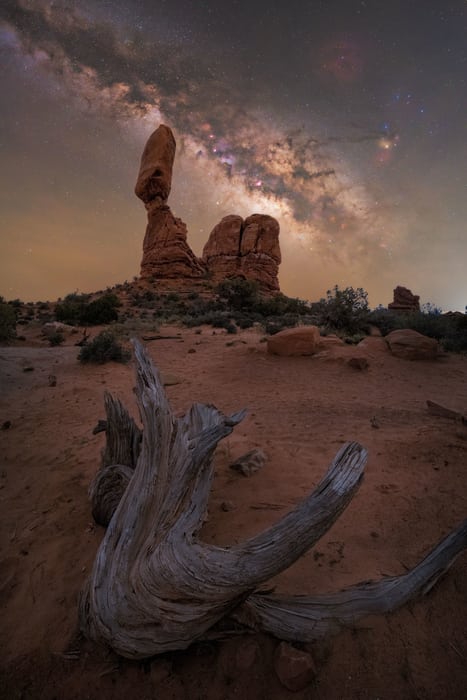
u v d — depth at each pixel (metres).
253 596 2.17
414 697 1.73
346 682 1.81
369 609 2.11
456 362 11.61
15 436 5.93
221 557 1.79
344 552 2.78
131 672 1.97
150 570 1.86
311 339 11.64
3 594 2.68
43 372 10.31
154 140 50.53
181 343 15.53
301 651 1.90
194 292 40.97
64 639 2.21
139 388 2.53
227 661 1.94
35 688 1.94
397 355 11.70
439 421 5.87
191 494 2.27
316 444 5.14
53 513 3.71
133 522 2.13
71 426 6.34
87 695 1.88
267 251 53.16
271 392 8.43
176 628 1.84
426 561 2.33
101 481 3.34
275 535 1.78
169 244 47.97
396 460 4.36
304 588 2.42
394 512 3.28
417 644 1.97
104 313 24.59
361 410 6.79
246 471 4.21
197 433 2.80
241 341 15.14
